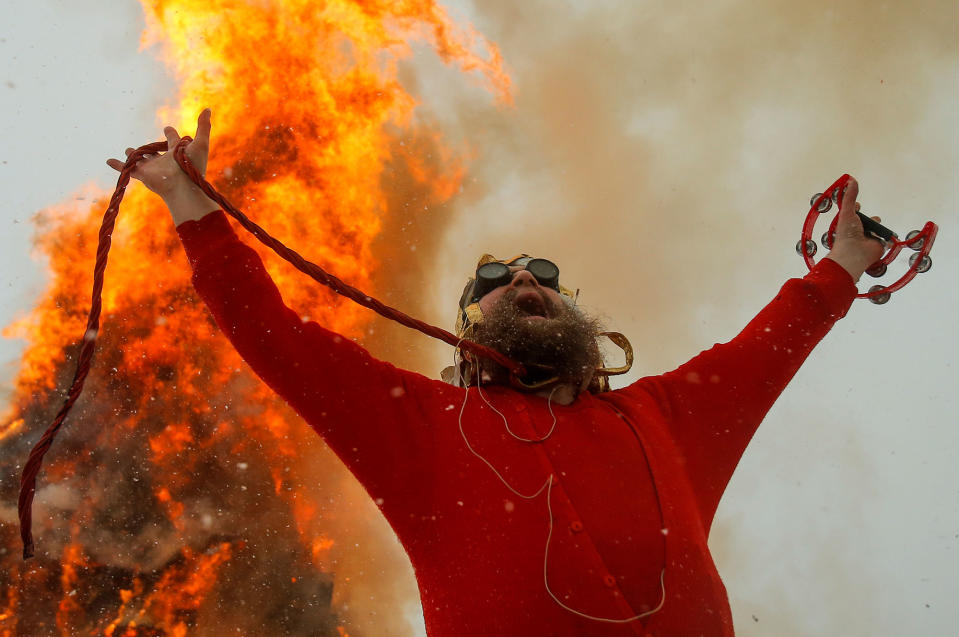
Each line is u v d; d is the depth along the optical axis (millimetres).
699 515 2172
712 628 1904
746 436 2438
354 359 2121
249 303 2115
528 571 1852
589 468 2064
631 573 1891
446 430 2090
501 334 2391
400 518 2002
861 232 2900
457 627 1848
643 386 2477
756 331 2652
